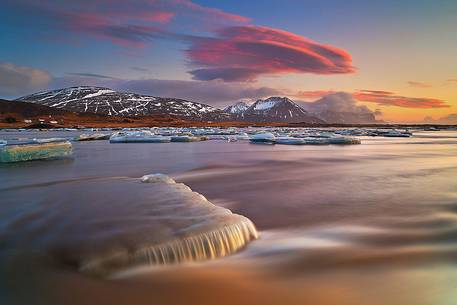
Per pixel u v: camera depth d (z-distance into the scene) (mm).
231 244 6141
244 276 5152
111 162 21516
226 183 13656
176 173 16609
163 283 4816
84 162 21453
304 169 18125
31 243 5652
